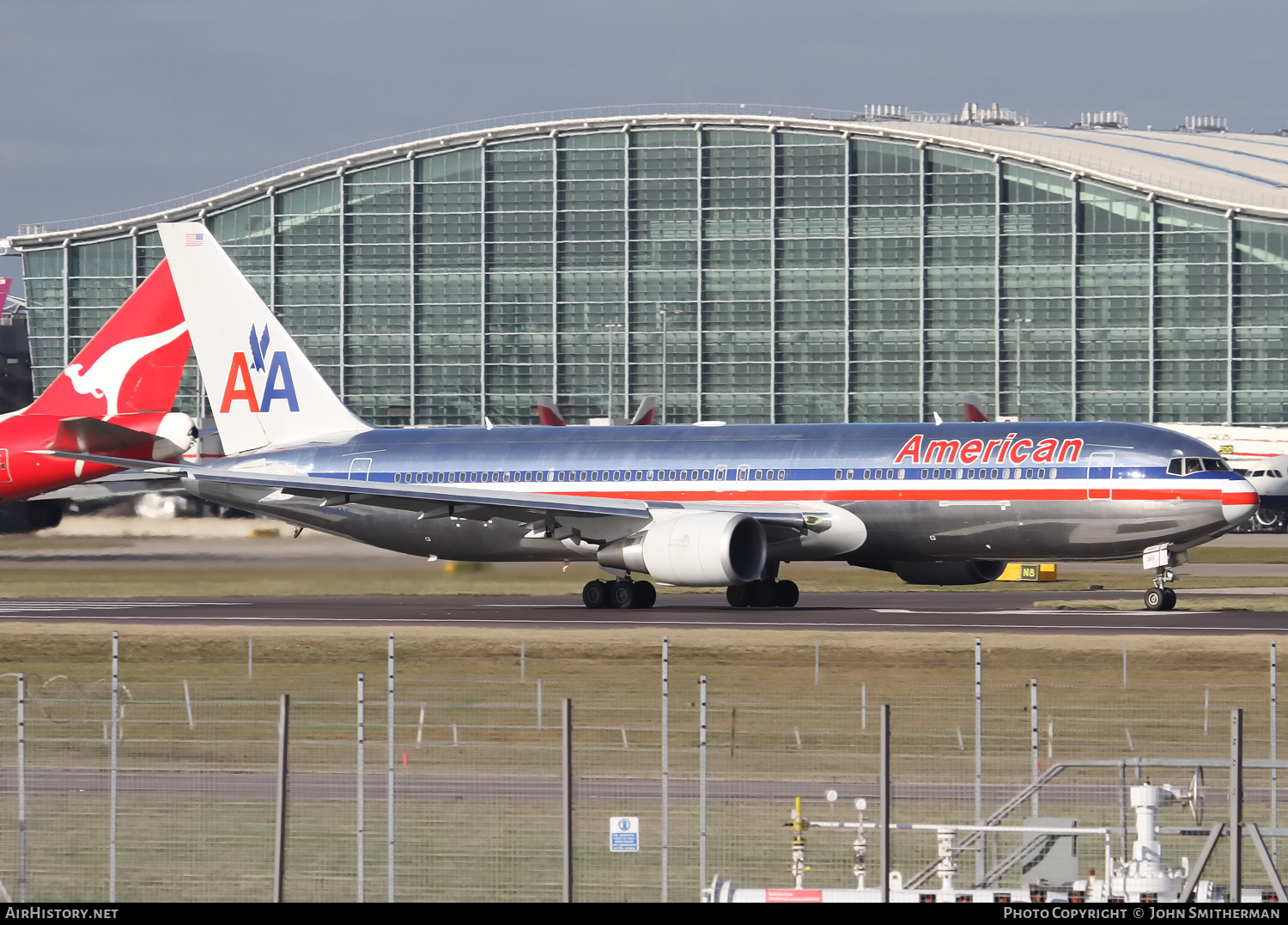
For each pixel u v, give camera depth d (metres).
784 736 121.25
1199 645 165.00
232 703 142.00
